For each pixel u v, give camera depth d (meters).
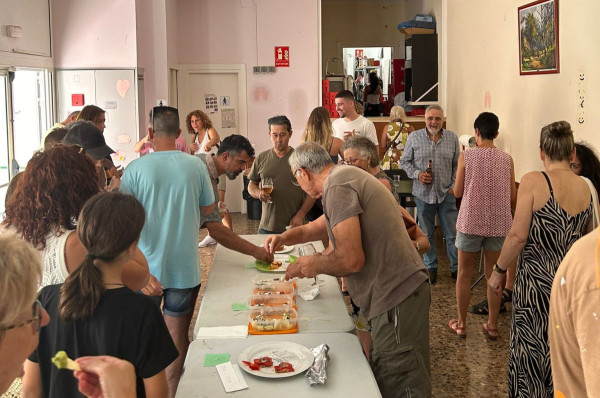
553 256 2.78
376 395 1.89
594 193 2.79
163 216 2.91
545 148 2.85
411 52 8.25
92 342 1.58
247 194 8.45
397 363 2.42
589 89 4.05
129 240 1.62
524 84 5.21
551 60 4.64
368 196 2.40
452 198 5.64
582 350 1.19
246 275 3.13
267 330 2.39
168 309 2.99
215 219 3.18
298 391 1.91
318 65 8.91
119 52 7.11
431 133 5.56
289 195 4.21
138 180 2.91
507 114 5.63
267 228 4.28
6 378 1.26
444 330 4.46
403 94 8.98
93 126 3.06
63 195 1.93
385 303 2.42
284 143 4.17
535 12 4.89
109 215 1.59
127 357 1.58
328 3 11.38
